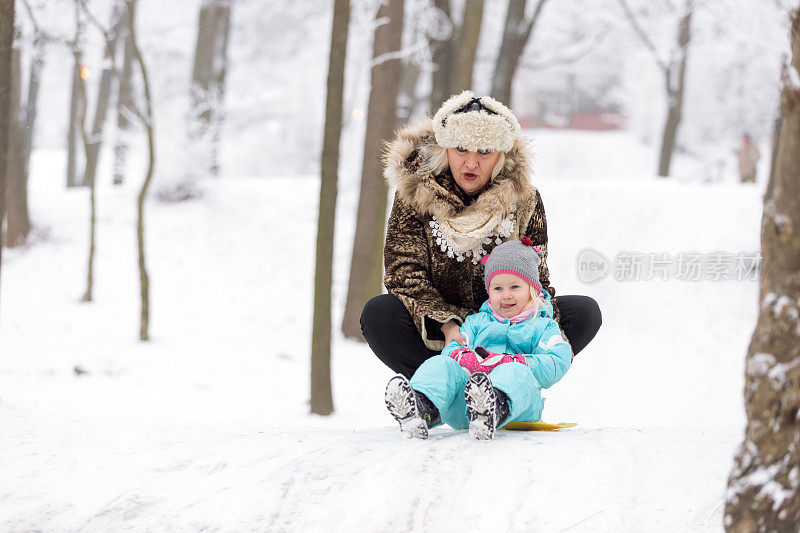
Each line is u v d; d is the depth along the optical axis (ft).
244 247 86.48
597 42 142.31
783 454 8.69
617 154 194.08
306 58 149.79
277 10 149.38
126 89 66.90
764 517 8.75
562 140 204.85
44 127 221.66
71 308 71.15
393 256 18.20
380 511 11.87
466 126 17.06
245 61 159.53
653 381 55.21
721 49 121.49
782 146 8.80
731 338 62.80
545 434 15.81
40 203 96.53
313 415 43.68
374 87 64.13
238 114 163.02
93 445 15.96
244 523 11.74
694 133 189.88
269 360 59.47
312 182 105.09
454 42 73.41
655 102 194.29
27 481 13.58
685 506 11.84
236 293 76.79
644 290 71.56
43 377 50.34
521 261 17.08
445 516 11.71
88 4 97.71
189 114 99.09
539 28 136.15
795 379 8.57
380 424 42.04
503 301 17.21
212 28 113.50
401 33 63.87
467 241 17.54
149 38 130.31
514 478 12.89
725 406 50.34
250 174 167.53
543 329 17.24
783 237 8.68
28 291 75.36
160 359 57.31
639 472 13.16
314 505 12.28
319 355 43.57
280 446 15.51
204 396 47.85
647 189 93.04
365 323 18.16
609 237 81.87
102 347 60.49
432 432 16.62
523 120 236.63
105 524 11.84
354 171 106.32
